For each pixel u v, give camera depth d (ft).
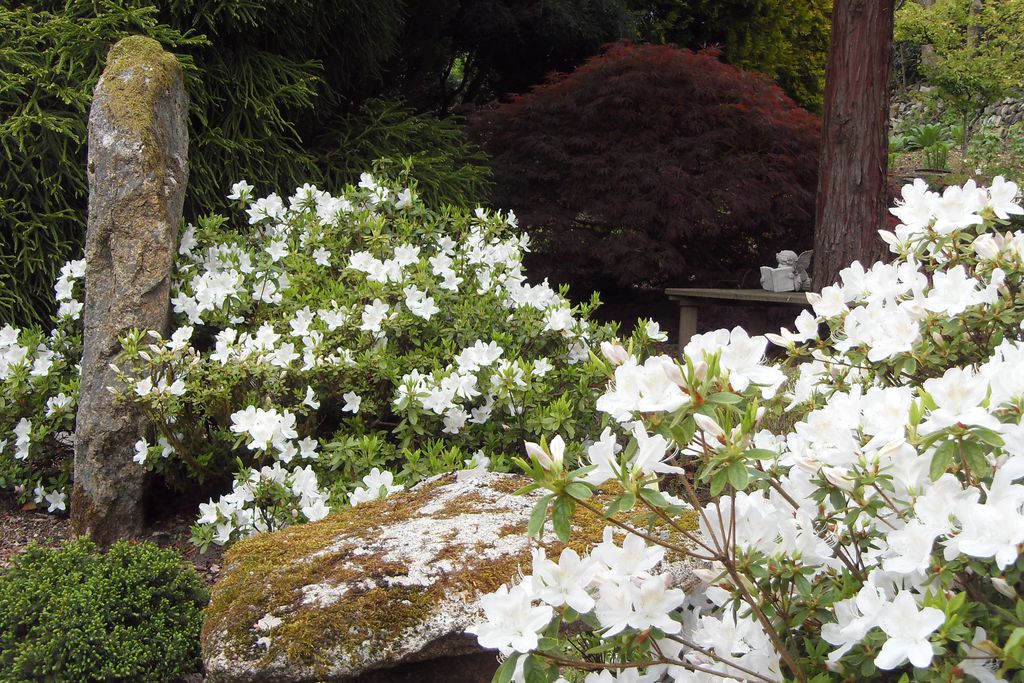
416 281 11.53
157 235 10.41
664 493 5.13
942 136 44.86
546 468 4.02
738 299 20.92
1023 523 3.70
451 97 34.86
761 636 4.50
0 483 11.16
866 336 6.28
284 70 16.70
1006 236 6.66
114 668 7.15
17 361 11.41
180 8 15.35
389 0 19.60
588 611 4.22
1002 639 3.93
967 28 42.88
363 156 18.97
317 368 10.06
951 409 4.03
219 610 6.44
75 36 13.61
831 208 20.43
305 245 12.67
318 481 9.79
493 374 10.23
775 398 6.72
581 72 24.73
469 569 6.55
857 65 19.89
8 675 7.02
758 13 38.01
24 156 13.21
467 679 6.52
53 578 7.84
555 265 23.90
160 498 11.57
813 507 4.94
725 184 23.03
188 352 10.12
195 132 15.42
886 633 3.77
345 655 6.06
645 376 3.97
